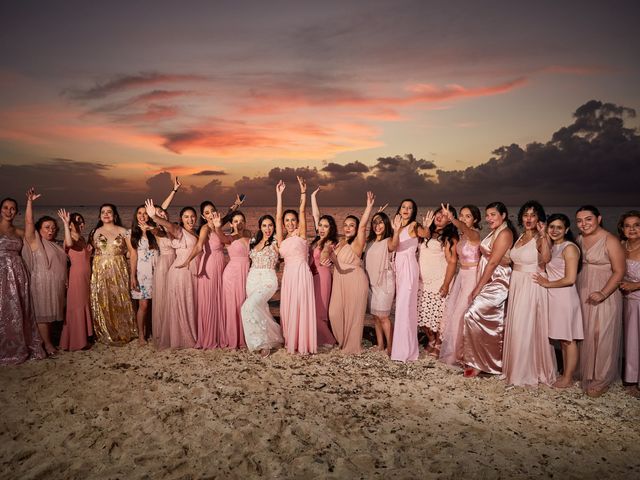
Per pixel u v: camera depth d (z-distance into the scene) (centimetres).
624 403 473
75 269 630
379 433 414
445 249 615
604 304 486
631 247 498
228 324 644
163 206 675
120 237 654
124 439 403
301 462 367
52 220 618
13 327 577
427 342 701
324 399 485
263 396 490
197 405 467
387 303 625
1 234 578
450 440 402
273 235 644
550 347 517
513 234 536
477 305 543
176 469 360
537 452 383
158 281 636
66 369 561
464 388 512
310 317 626
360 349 638
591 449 387
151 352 626
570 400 479
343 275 634
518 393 495
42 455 378
